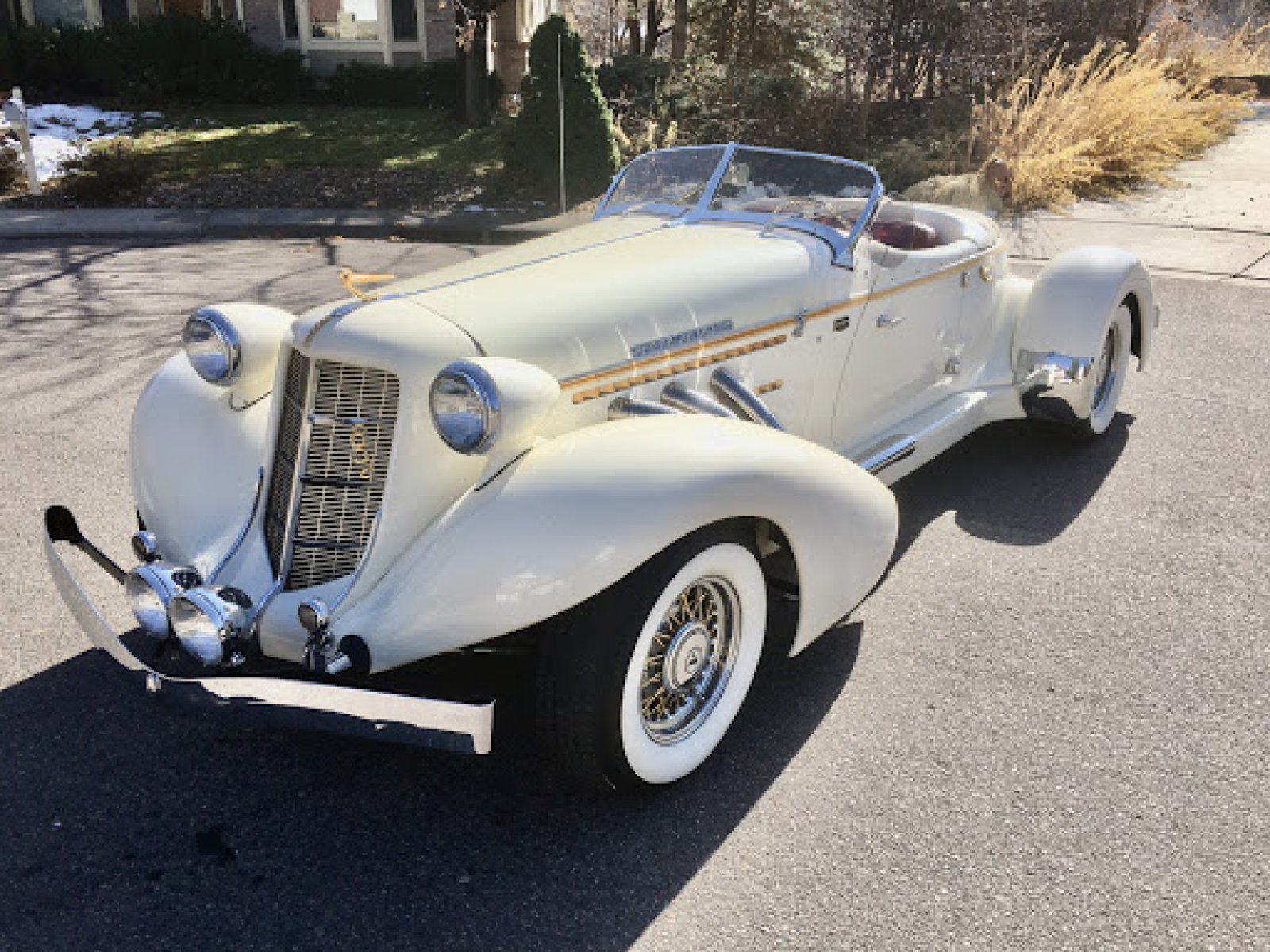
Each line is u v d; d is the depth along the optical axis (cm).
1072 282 510
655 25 1738
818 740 331
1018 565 437
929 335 473
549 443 299
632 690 286
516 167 1320
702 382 368
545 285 349
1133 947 254
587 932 262
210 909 270
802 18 1631
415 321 311
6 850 289
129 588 307
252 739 338
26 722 343
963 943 255
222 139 1617
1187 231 1010
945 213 540
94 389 657
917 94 1537
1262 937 256
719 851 288
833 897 271
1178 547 450
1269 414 598
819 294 404
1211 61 1872
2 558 444
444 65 1883
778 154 436
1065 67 1512
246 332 361
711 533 293
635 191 472
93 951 257
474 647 298
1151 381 654
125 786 315
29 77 1861
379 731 269
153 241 1137
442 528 289
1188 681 358
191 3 2011
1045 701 348
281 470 323
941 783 311
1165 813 297
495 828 299
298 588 310
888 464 432
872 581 340
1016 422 598
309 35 1989
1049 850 285
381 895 275
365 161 1476
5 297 890
